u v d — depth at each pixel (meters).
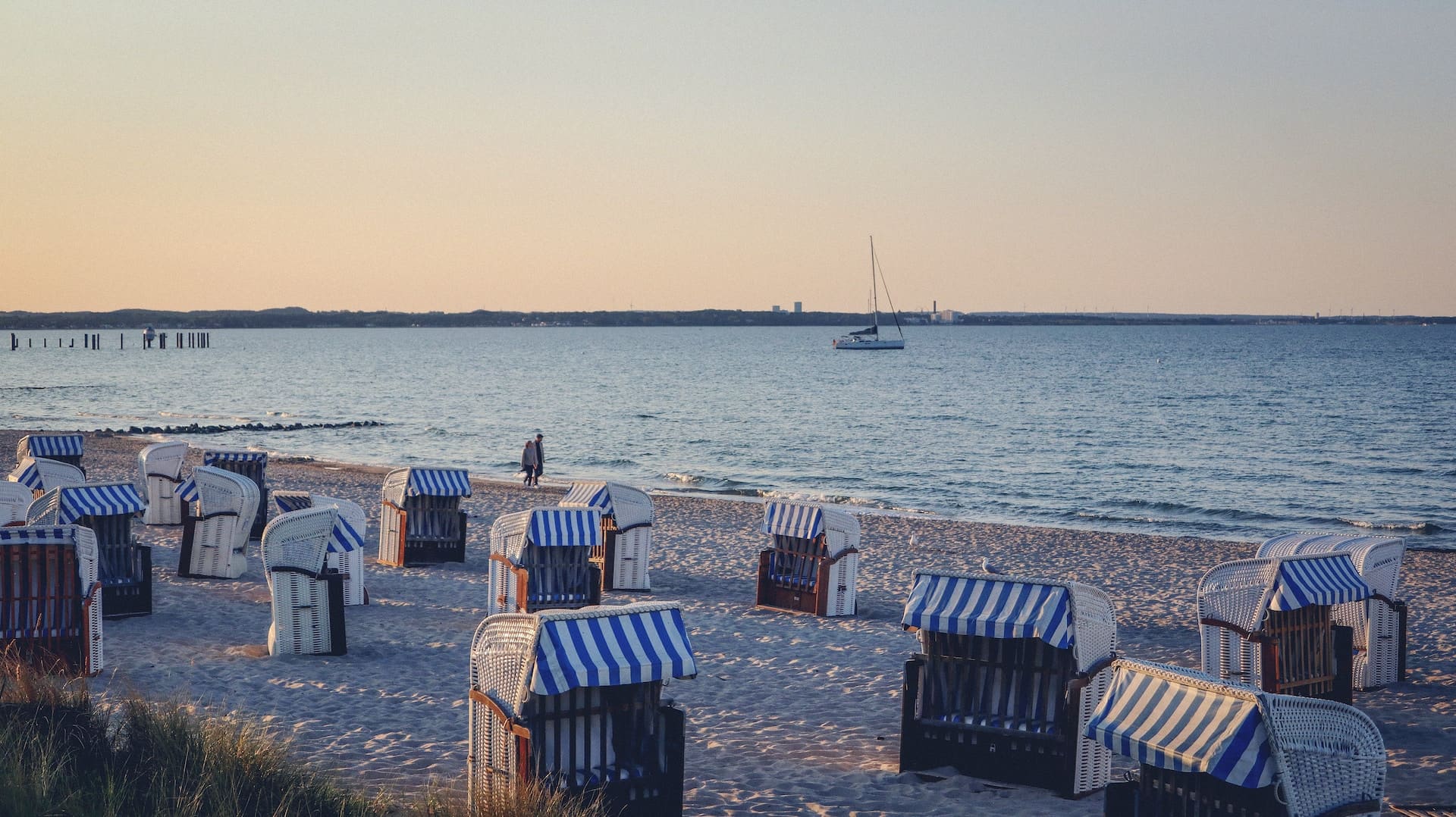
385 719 10.55
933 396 78.31
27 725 7.30
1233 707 6.26
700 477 38.97
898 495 34.75
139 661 12.21
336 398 76.69
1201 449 46.66
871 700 11.71
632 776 7.40
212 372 109.00
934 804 8.40
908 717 9.14
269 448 46.56
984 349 173.38
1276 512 31.30
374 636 14.01
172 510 22.89
